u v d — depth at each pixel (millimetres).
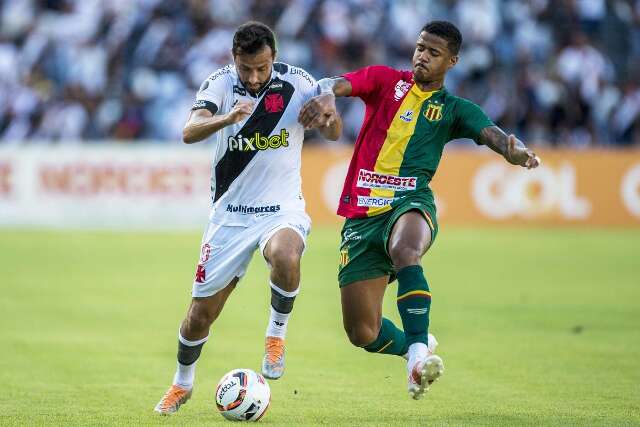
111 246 62781
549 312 41844
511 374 29781
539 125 79875
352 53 81688
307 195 72938
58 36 82250
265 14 83125
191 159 71625
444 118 24438
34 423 22797
